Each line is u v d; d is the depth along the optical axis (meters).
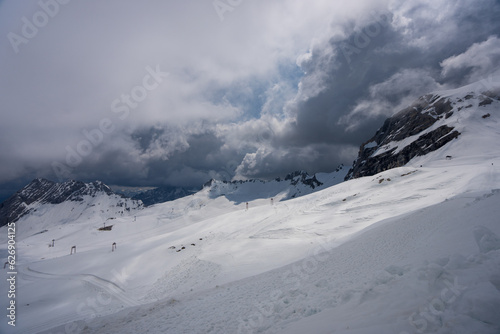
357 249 22.94
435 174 64.06
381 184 69.62
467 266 7.00
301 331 7.05
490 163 60.09
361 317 6.40
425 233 18.42
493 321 4.73
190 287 33.44
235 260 39.00
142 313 17.55
